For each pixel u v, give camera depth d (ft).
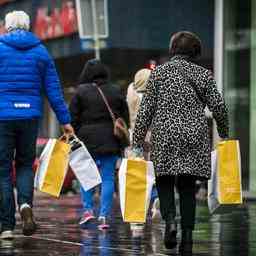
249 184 101.71
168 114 43.04
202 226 61.11
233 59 103.91
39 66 46.85
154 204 64.80
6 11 153.58
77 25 129.39
